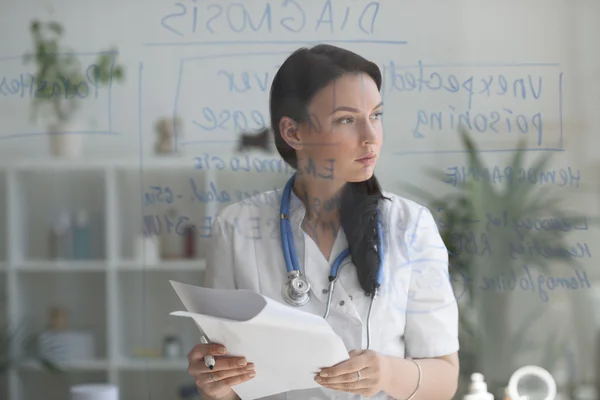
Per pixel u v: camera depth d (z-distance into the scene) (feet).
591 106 6.96
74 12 8.62
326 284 4.99
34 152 9.80
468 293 7.17
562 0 7.04
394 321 4.96
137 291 10.32
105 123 8.97
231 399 5.08
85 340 10.42
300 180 5.25
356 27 6.73
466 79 6.81
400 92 6.76
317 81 5.25
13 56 8.78
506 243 6.97
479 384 6.30
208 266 5.32
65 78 8.71
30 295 10.60
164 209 8.48
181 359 9.91
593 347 7.44
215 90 6.90
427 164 6.79
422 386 4.82
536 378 7.02
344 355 4.37
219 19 6.93
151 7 7.99
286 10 6.79
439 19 6.81
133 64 8.50
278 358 4.45
